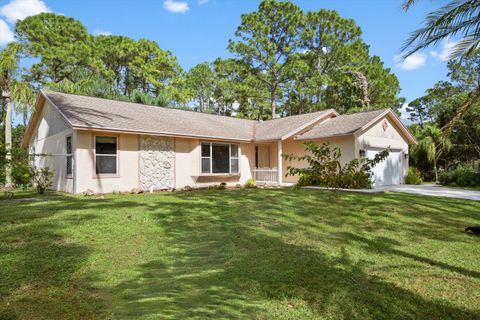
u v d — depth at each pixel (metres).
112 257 4.51
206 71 38.69
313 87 29.16
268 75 31.27
